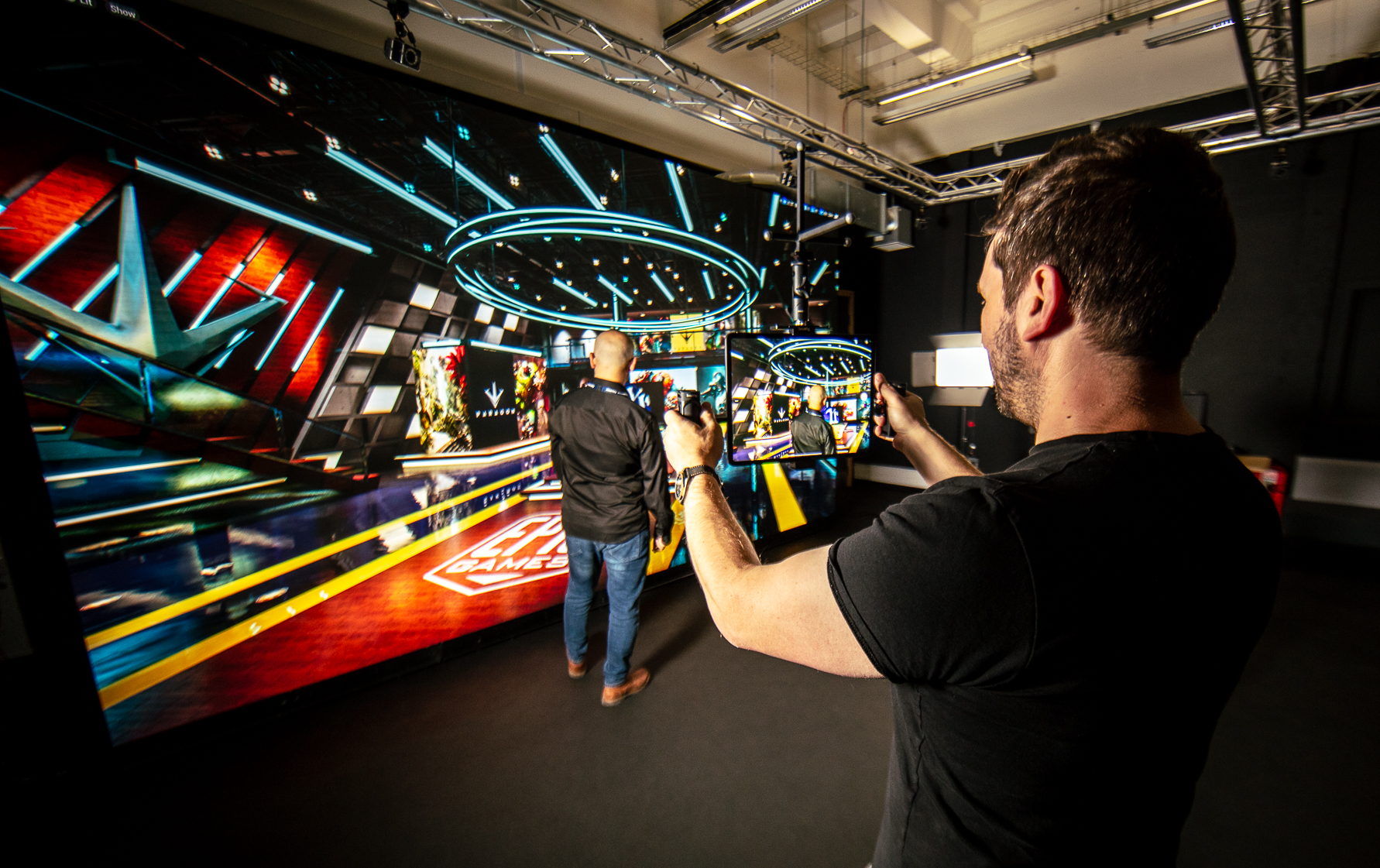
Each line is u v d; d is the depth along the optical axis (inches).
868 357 43.9
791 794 66.0
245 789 67.7
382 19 86.0
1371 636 97.0
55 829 62.8
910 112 176.6
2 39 58.9
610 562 81.2
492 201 100.5
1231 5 90.7
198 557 73.4
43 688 65.2
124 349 67.3
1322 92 133.7
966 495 15.7
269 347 77.5
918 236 205.6
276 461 78.7
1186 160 16.2
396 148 88.1
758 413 40.7
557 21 96.1
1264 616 16.7
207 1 70.4
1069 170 17.2
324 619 83.9
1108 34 129.5
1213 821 61.1
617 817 63.2
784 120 131.1
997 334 20.3
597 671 92.2
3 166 59.4
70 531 65.2
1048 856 15.6
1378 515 125.7
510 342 104.7
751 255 148.9
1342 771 67.5
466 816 63.6
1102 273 16.2
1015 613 14.2
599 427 77.7
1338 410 141.2
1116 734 14.8
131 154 66.6
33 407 62.7
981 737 16.3
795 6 108.1
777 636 18.5
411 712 81.9
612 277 120.1
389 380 89.4
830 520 172.4
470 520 99.3
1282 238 144.4
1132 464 15.5
